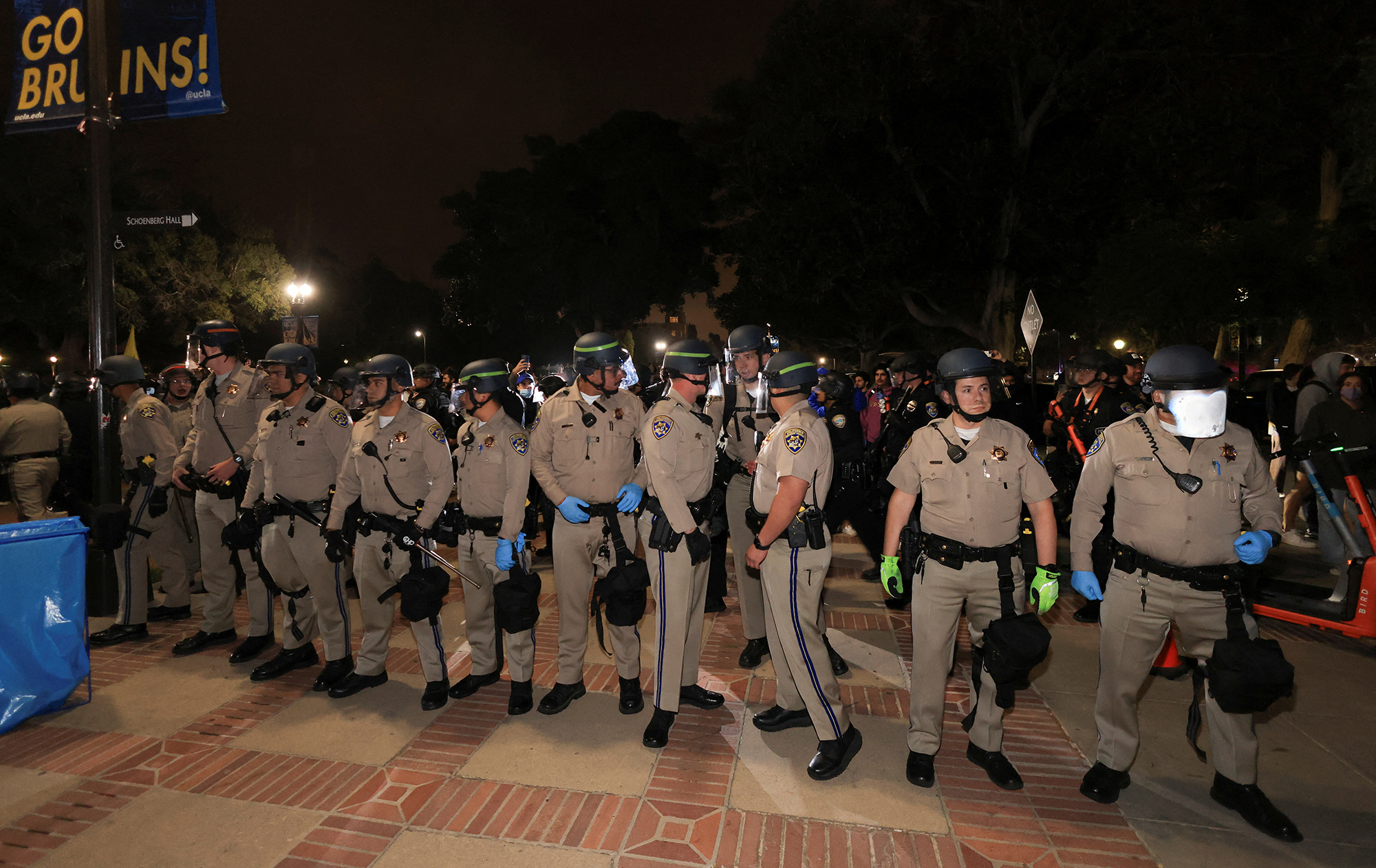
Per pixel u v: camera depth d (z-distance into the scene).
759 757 3.74
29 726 4.05
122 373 5.95
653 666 4.93
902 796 3.39
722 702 4.35
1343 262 24.53
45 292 31.67
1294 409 8.98
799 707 4.02
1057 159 26.34
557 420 4.27
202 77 6.33
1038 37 24.92
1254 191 27.78
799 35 26.81
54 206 30.17
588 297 50.06
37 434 7.36
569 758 3.72
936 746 3.50
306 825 3.17
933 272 27.86
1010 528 3.39
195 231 34.72
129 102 6.43
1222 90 23.94
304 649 4.87
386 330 68.50
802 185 27.41
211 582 5.21
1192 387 3.07
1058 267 27.62
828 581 6.80
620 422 4.29
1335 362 6.20
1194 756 3.72
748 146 28.44
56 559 4.20
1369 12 21.73
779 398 3.65
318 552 4.48
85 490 7.97
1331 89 23.06
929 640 3.44
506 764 3.66
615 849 3.01
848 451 6.32
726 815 3.24
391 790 3.44
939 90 27.25
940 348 36.78
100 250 6.35
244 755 3.75
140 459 5.32
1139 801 3.35
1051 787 3.46
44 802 3.34
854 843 3.05
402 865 2.92
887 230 26.77
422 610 4.05
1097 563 5.55
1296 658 4.91
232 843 3.06
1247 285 18.30
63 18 6.28
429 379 6.76
